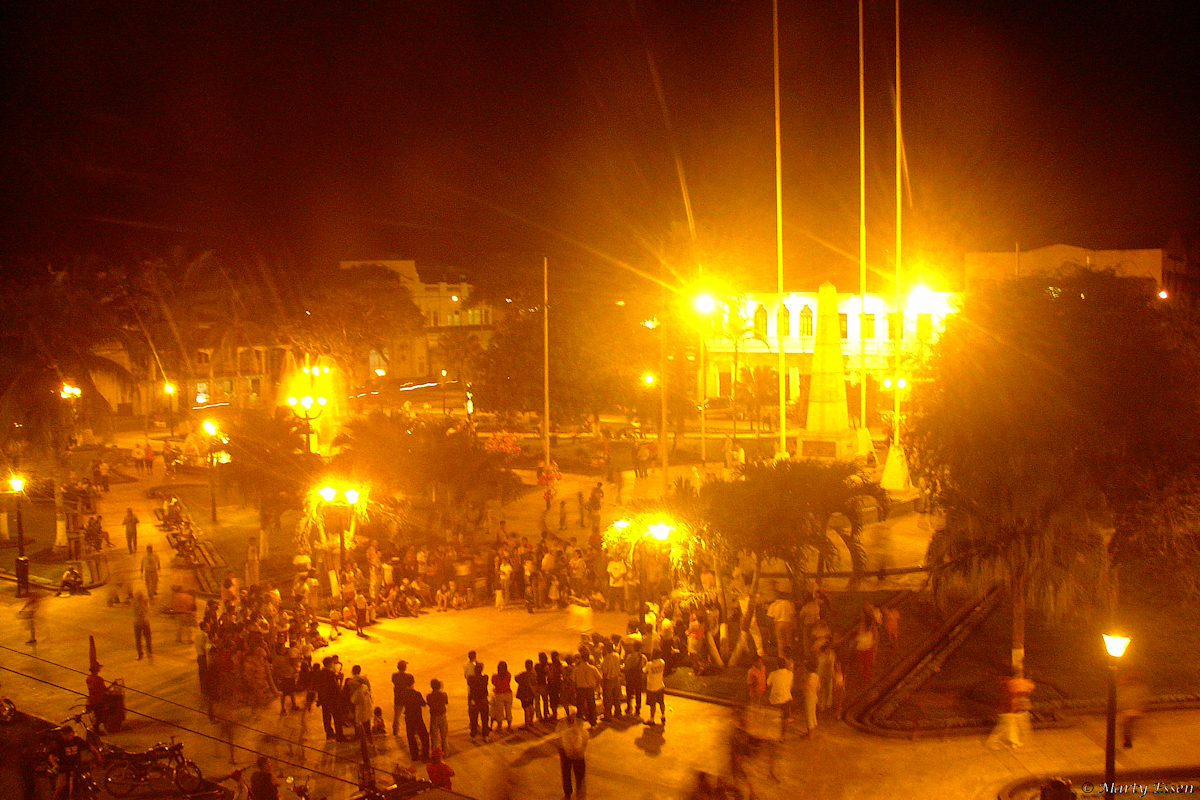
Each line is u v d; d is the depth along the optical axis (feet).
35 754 49.60
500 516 127.65
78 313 114.93
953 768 50.52
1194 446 64.13
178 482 162.50
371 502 104.63
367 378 312.29
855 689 62.03
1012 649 62.64
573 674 57.06
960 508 64.80
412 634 77.30
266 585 92.12
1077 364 61.87
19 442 113.50
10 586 95.81
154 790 49.14
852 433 159.22
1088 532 62.80
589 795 48.55
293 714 61.05
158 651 73.97
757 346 272.72
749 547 67.56
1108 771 42.57
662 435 138.62
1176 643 67.56
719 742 55.26
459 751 54.85
